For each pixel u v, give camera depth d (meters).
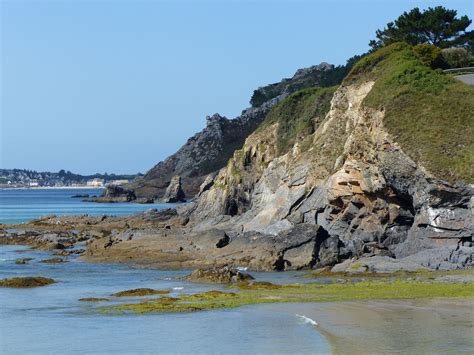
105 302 46.00
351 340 32.25
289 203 81.69
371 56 85.00
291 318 38.34
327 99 98.75
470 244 59.19
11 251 86.06
